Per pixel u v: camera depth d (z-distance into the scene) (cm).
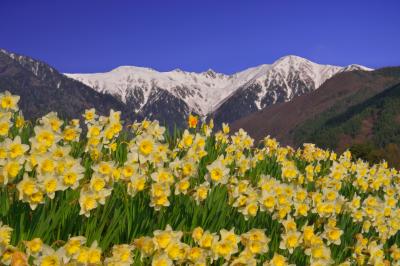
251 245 442
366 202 712
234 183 557
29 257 339
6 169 370
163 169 471
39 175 382
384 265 601
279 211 540
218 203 500
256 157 759
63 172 392
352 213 687
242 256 435
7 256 325
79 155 545
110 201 429
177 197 499
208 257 427
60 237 391
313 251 514
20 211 380
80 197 391
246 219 523
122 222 427
